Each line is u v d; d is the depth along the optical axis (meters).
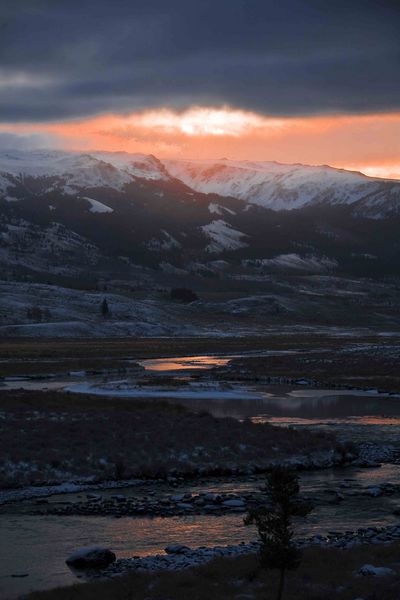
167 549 31.61
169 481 46.31
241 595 24.58
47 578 28.11
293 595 24.33
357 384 109.00
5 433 54.16
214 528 35.25
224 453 51.59
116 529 35.09
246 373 129.38
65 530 34.88
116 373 135.00
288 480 23.64
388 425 68.31
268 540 23.41
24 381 117.69
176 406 73.75
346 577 25.94
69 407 68.94
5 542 32.88
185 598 24.42
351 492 42.31
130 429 57.50
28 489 43.47
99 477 46.38
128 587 25.72
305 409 80.62
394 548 29.53
